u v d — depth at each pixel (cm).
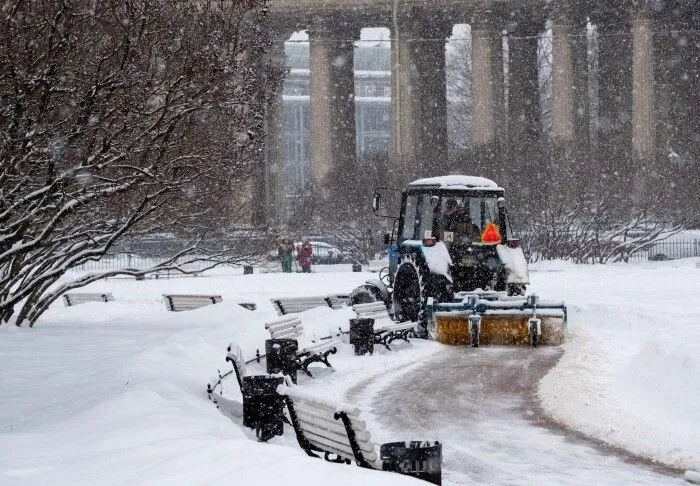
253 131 2936
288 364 2458
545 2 10725
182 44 2611
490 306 3075
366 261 7775
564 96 10656
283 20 11062
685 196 8069
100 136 2850
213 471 1248
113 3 2531
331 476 1186
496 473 1623
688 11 10338
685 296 4175
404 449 1399
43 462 1404
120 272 3275
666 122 10069
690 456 1708
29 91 2442
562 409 2106
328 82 11025
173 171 2847
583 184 7562
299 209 8456
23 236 2850
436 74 11106
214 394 2025
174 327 3372
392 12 10788
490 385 2409
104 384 2108
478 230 3291
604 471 1630
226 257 4422
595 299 4116
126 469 1312
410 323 3103
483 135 10706
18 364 2531
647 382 2302
